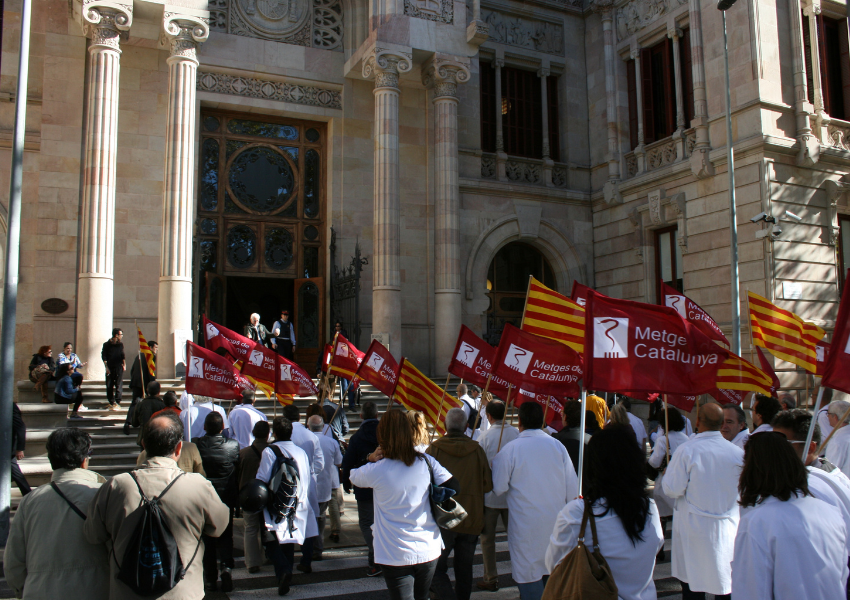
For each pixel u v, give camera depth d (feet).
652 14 73.97
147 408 32.50
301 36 70.49
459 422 19.77
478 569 26.08
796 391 58.44
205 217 66.90
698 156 65.00
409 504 16.08
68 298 58.90
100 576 13.01
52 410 41.34
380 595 22.34
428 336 71.15
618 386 16.72
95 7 54.44
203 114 67.87
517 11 79.61
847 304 16.75
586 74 83.05
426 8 66.80
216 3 67.05
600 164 79.92
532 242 79.10
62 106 60.13
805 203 62.28
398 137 65.31
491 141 78.74
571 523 12.29
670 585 23.79
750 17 61.77
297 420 26.13
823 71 67.15
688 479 17.66
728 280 62.85
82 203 59.00
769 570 10.83
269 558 22.77
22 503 13.23
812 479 13.64
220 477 23.77
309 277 70.59
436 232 68.59
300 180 71.10
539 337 22.26
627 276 75.41
